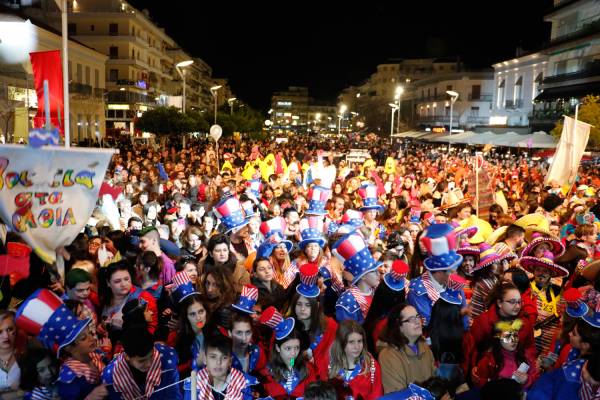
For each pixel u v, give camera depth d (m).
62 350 4.55
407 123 90.94
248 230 9.05
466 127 75.31
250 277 7.20
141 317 5.22
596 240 9.05
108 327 5.87
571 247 8.29
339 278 6.95
